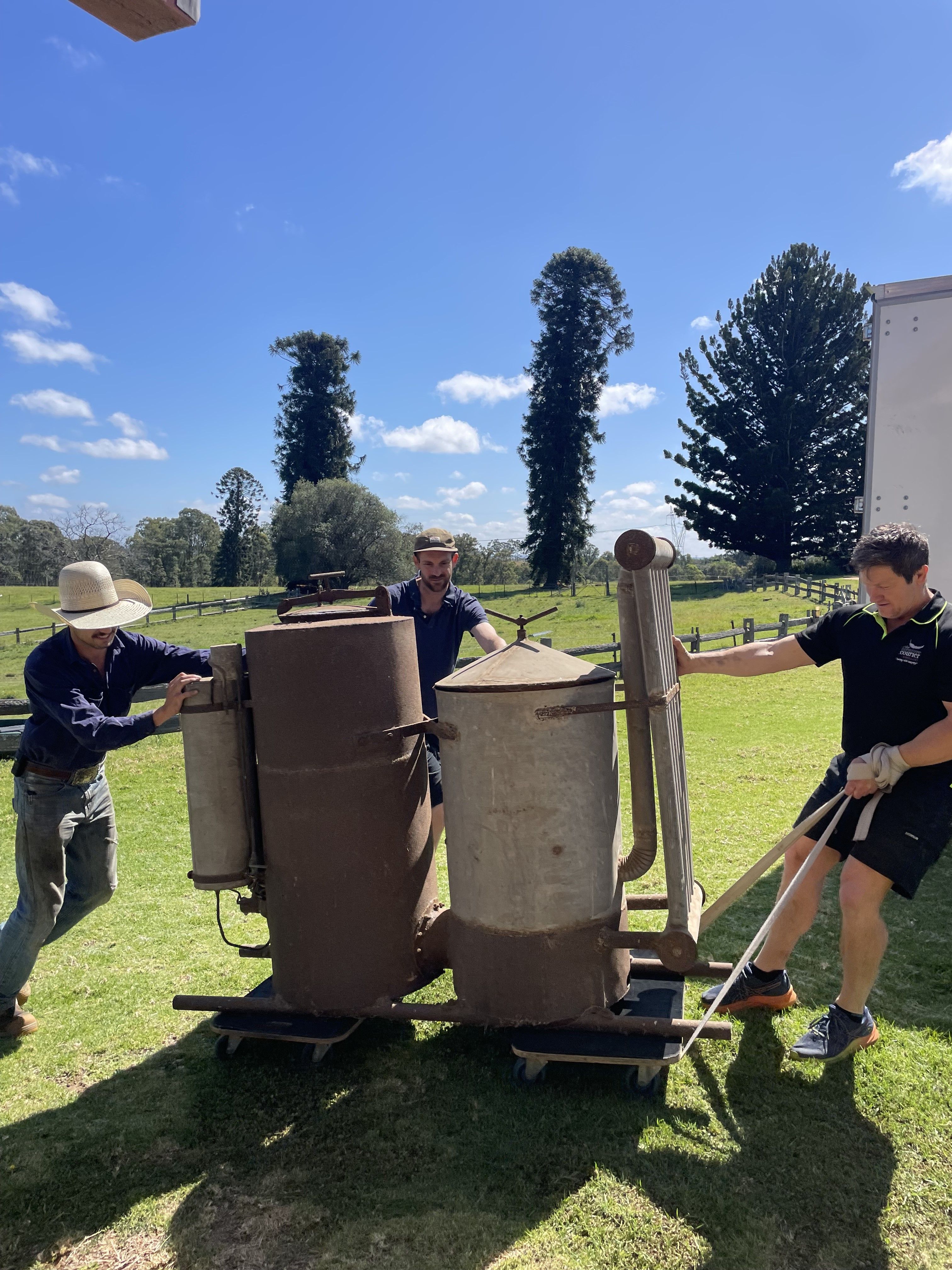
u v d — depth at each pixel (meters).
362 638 2.73
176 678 2.80
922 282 4.42
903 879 2.49
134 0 1.73
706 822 5.35
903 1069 2.62
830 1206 2.09
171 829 5.73
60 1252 2.08
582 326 52.78
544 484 53.47
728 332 44.28
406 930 2.85
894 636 2.60
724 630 18.83
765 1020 2.94
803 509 43.88
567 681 2.55
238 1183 2.28
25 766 2.97
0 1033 3.12
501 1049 2.86
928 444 4.45
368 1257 2.00
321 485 57.62
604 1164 2.26
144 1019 3.20
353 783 2.72
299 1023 2.80
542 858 2.55
